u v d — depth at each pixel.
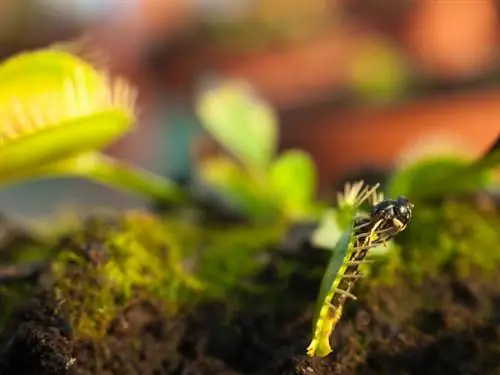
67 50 0.17
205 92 0.24
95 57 0.18
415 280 0.15
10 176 0.16
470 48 0.76
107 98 0.16
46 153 0.16
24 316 0.13
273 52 0.79
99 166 0.20
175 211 0.22
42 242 0.20
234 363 0.14
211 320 0.15
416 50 0.76
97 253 0.14
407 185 0.17
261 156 0.23
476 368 0.13
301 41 0.79
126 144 0.66
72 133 0.15
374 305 0.14
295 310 0.15
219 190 0.22
